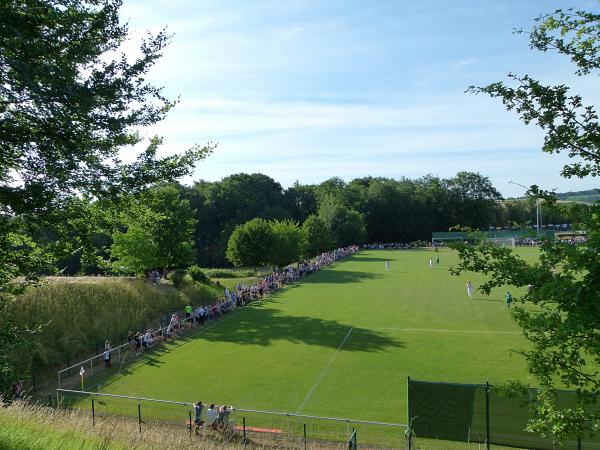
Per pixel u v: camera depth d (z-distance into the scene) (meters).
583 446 16.00
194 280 55.28
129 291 41.47
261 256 68.69
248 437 18.36
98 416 19.92
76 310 34.22
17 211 9.27
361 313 40.94
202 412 20.09
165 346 32.88
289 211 136.50
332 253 95.38
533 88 7.66
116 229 11.66
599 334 6.86
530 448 16.50
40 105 8.27
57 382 26.19
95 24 9.07
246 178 136.12
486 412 17.06
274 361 28.47
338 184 172.00
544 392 7.68
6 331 11.29
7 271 11.12
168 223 53.38
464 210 146.38
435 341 31.53
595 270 6.50
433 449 17.05
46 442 9.57
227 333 35.72
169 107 10.02
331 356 29.00
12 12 8.01
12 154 9.01
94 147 9.34
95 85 8.76
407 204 145.38
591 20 7.46
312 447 17.47
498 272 8.02
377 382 24.34
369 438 18.12
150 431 14.58
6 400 13.84
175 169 10.45
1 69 8.09
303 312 42.22
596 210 7.10
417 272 69.38
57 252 10.91
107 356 28.67
